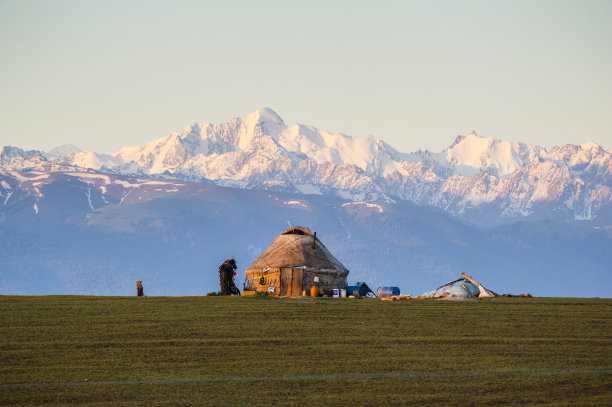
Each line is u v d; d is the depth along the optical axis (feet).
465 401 353.72
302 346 457.68
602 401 350.84
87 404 354.54
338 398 359.46
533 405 346.95
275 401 356.18
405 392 367.04
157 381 387.75
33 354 438.40
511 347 452.35
